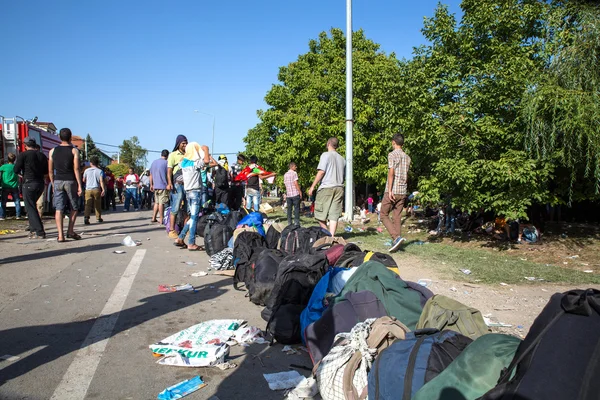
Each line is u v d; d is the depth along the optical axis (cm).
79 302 462
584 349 175
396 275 379
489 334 238
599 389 166
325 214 798
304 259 434
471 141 888
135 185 2025
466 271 644
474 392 208
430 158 1106
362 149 1994
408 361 241
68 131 855
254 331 388
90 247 805
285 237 620
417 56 1075
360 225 1351
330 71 2123
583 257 785
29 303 454
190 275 602
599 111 786
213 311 450
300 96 2170
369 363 265
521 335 389
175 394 277
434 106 1027
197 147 808
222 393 285
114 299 477
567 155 840
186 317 428
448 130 930
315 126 2025
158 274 601
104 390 281
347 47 1337
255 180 1305
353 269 412
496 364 213
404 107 1105
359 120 1986
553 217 1214
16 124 1443
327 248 524
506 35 977
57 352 337
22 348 342
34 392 275
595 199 1010
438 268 673
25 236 938
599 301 183
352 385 261
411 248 864
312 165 2123
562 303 193
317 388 289
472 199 904
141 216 1612
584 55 853
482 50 977
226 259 636
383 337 279
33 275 572
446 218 1100
